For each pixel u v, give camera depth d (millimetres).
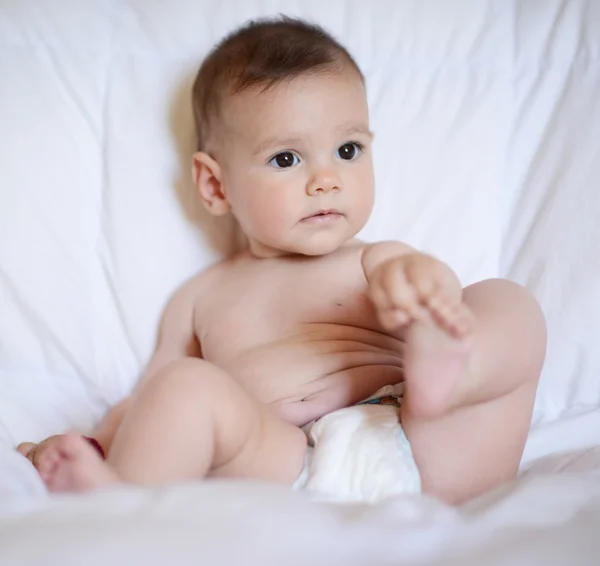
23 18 1219
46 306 1141
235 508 522
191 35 1261
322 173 1038
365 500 782
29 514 529
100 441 1067
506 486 658
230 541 474
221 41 1190
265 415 837
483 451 809
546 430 1057
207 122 1130
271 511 521
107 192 1200
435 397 737
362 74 1217
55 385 1136
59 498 565
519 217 1268
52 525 497
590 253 1181
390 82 1304
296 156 1057
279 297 1107
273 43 1083
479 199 1265
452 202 1263
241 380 1049
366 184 1076
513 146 1297
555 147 1262
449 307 689
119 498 542
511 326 801
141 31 1258
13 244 1140
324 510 556
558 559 476
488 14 1323
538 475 681
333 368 1035
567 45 1301
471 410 802
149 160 1213
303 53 1062
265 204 1058
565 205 1221
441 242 1251
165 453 709
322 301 1092
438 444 802
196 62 1244
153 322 1192
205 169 1153
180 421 720
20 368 1126
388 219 1257
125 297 1183
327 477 801
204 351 1139
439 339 703
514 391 822
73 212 1179
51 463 665
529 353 812
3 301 1127
